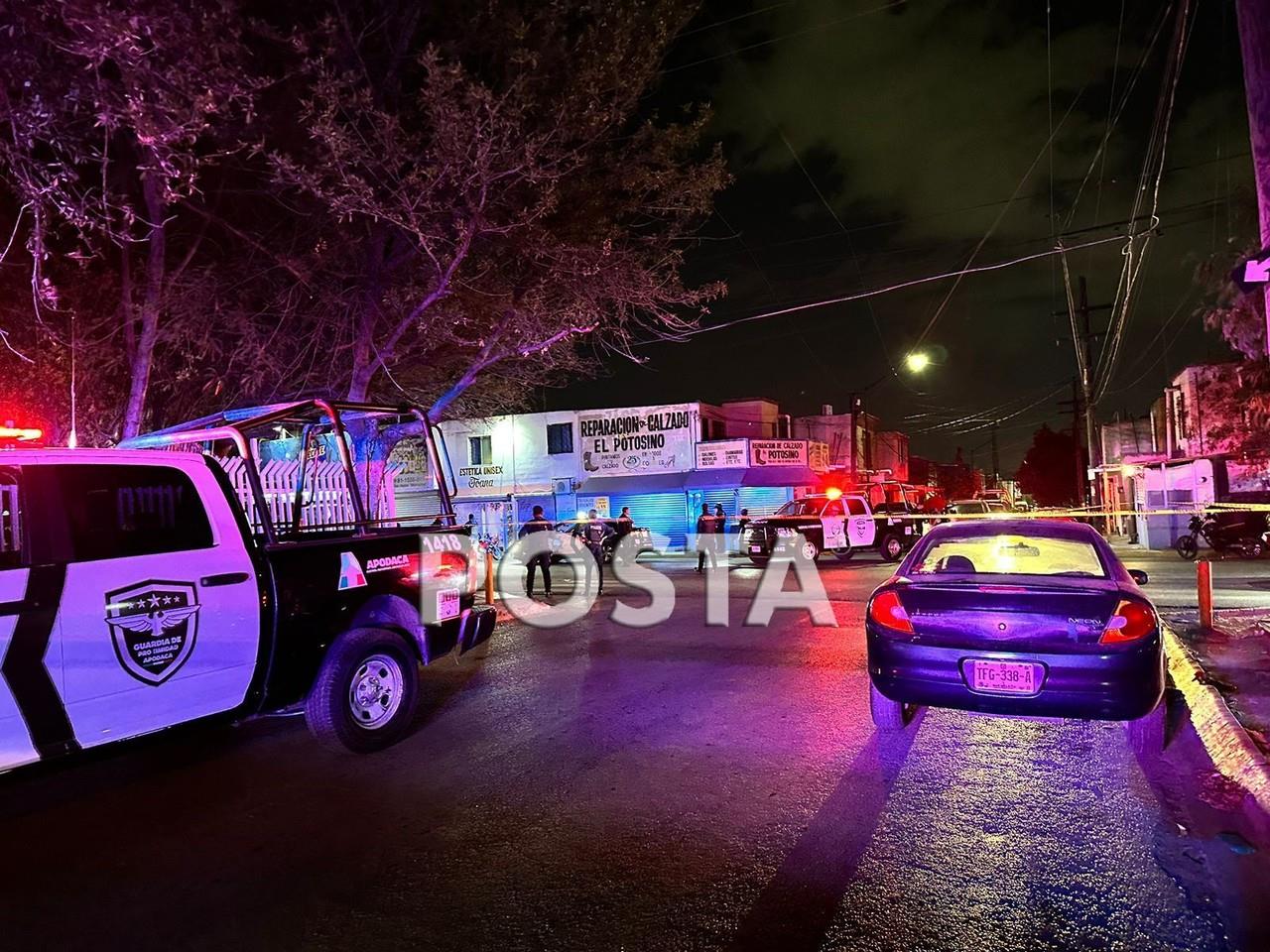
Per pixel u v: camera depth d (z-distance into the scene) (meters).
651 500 32.03
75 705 3.93
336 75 9.63
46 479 4.06
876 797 4.45
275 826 4.25
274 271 10.75
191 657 4.44
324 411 6.04
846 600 12.74
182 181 8.21
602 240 12.24
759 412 35.84
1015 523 6.21
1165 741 5.12
